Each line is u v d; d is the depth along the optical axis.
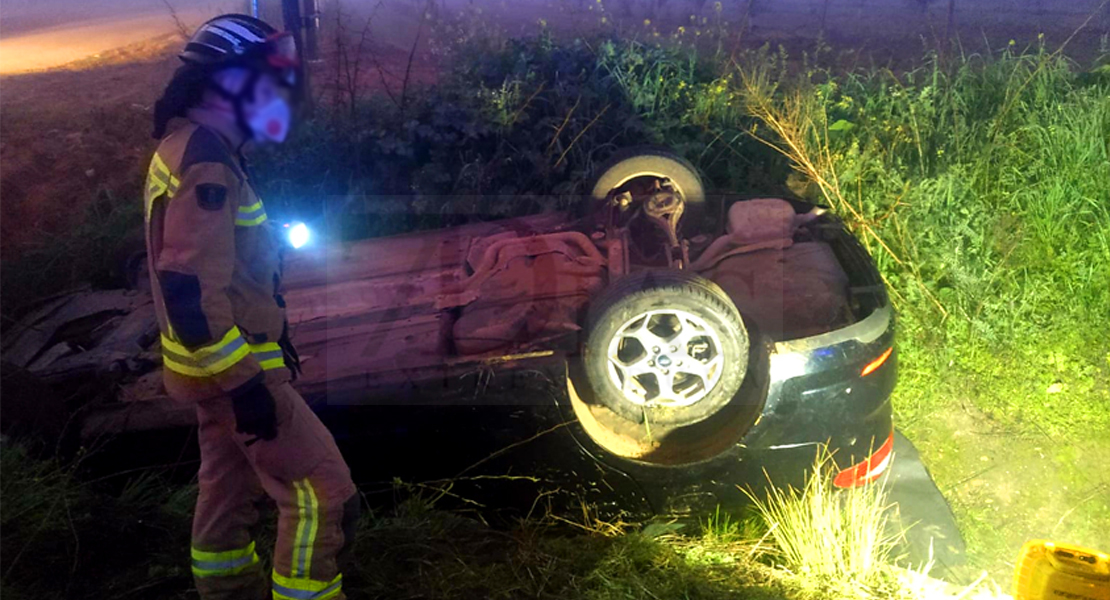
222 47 2.25
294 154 5.73
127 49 10.59
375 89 6.91
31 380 3.38
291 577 2.48
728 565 3.20
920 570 3.47
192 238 2.15
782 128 5.70
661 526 3.30
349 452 3.34
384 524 3.30
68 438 3.38
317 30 7.48
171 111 2.28
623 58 6.61
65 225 6.19
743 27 8.59
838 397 3.29
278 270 2.46
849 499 3.39
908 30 10.30
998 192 5.55
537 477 3.35
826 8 11.35
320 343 3.59
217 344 2.18
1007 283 4.95
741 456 3.27
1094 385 4.49
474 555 3.23
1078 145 5.61
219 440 2.48
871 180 5.59
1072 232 5.22
